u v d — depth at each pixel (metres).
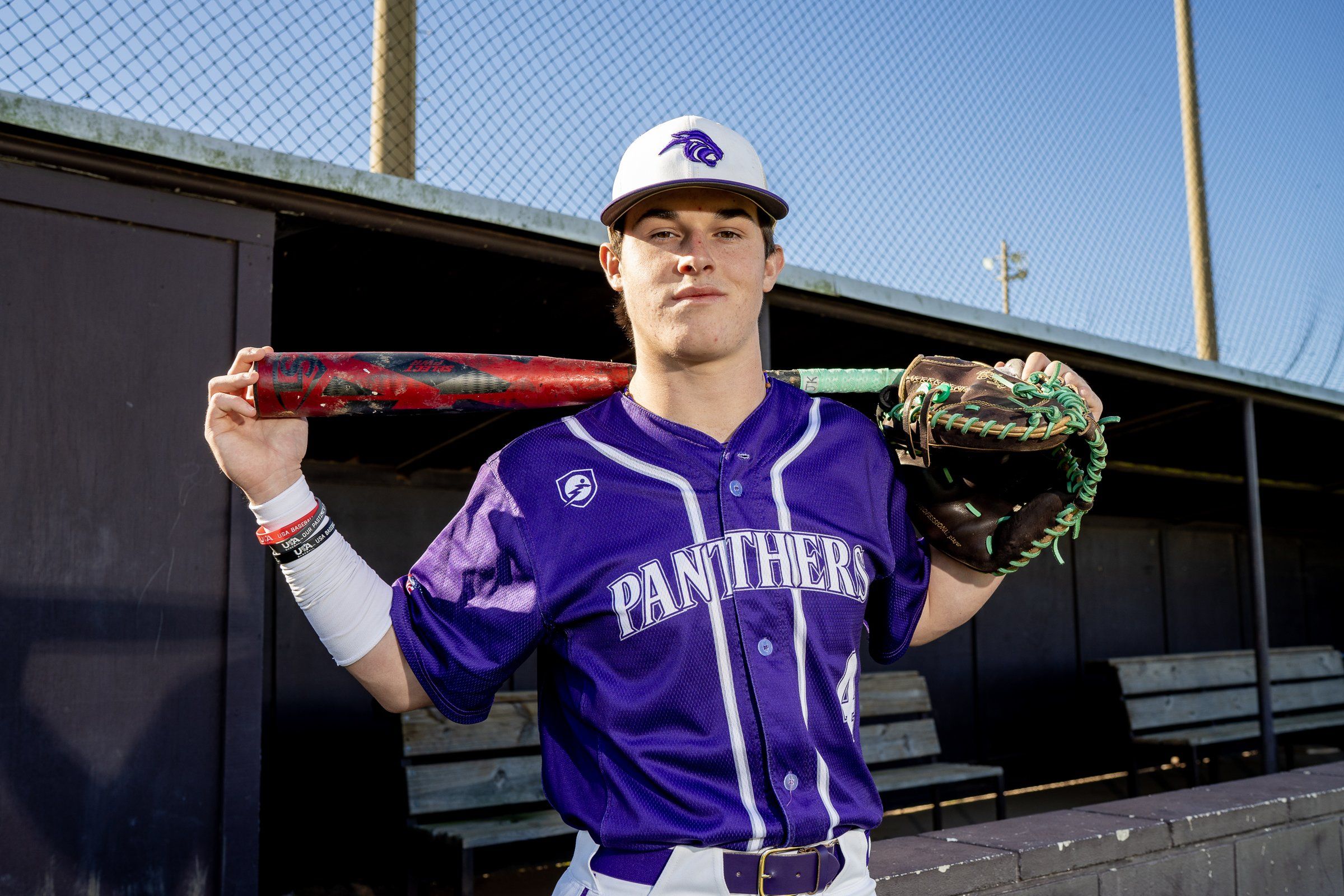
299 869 3.97
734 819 1.11
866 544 1.27
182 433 2.21
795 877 1.12
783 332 3.64
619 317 1.53
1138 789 5.56
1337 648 8.43
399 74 3.74
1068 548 6.74
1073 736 6.50
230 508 2.24
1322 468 6.54
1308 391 4.75
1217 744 5.91
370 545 4.48
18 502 2.02
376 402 1.25
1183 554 7.42
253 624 2.24
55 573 2.04
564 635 1.19
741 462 1.22
